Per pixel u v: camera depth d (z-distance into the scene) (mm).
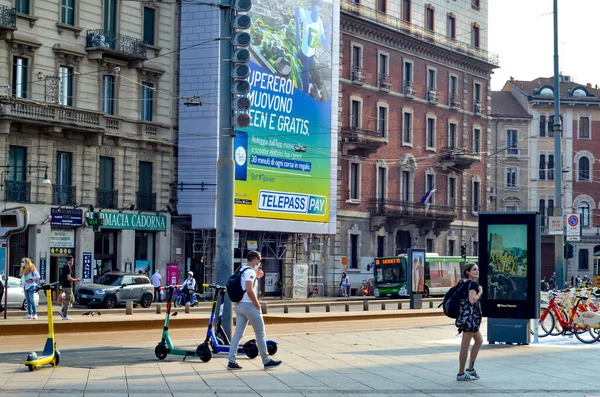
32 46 43031
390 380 15016
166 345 17594
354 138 62406
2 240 35531
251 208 53438
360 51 64312
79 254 45125
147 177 49719
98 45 45750
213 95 50594
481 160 77312
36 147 43344
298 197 57094
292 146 56562
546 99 87750
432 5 71812
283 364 17031
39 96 43250
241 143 52531
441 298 56969
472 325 15055
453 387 14344
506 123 87250
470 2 76562
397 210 66250
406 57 68812
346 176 63125
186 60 51250
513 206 86938
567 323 24688
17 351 19797
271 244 57500
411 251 43750
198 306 43250
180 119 51312
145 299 41531
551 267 87812
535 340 23078
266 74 54188
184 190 50938
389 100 67125
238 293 16031
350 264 63688
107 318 28906
